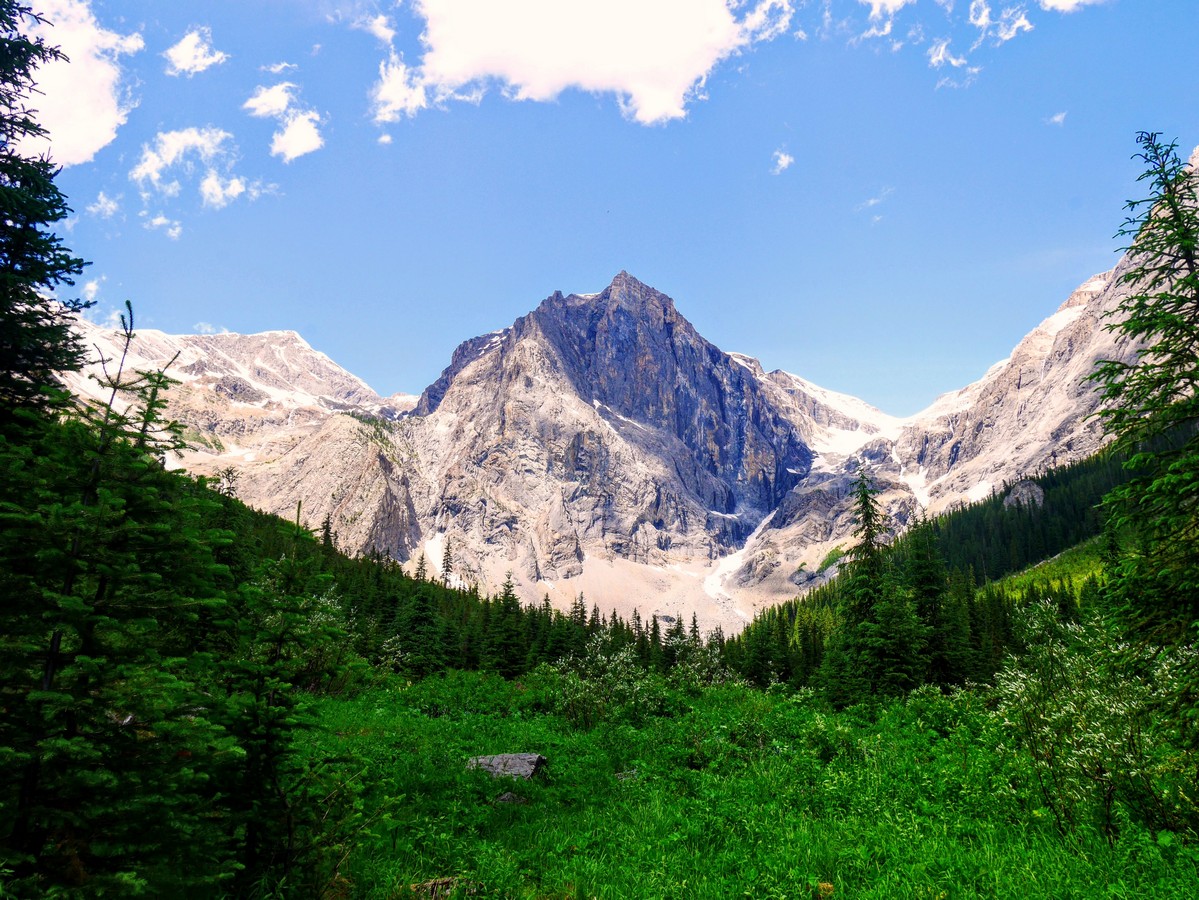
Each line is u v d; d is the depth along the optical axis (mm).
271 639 6961
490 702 24109
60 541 5566
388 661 34781
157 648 6254
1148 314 10391
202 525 6824
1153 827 8695
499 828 10203
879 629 27797
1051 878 7293
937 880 7469
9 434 7145
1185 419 9695
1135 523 10172
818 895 7496
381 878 7684
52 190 12914
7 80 12852
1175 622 9609
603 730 17750
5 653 5348
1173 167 10336
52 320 12516
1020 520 152750
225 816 6266
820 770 12516
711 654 31703
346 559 106938
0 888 4652
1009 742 11789
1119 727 9664
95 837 5238
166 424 6648
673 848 9133
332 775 7395
